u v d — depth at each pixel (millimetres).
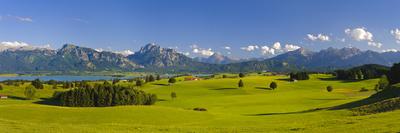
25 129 47719
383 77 170125
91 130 49312
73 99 161375
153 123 73500
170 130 52156
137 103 161750
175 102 164125
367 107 70875
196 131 51531
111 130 50188
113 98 161750
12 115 78250
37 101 175875
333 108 96812
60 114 80125
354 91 191250
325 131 46000
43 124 53406
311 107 118500
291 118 74938
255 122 71438
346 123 51344
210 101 159250
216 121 74500
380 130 42000
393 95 89312
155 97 165875
